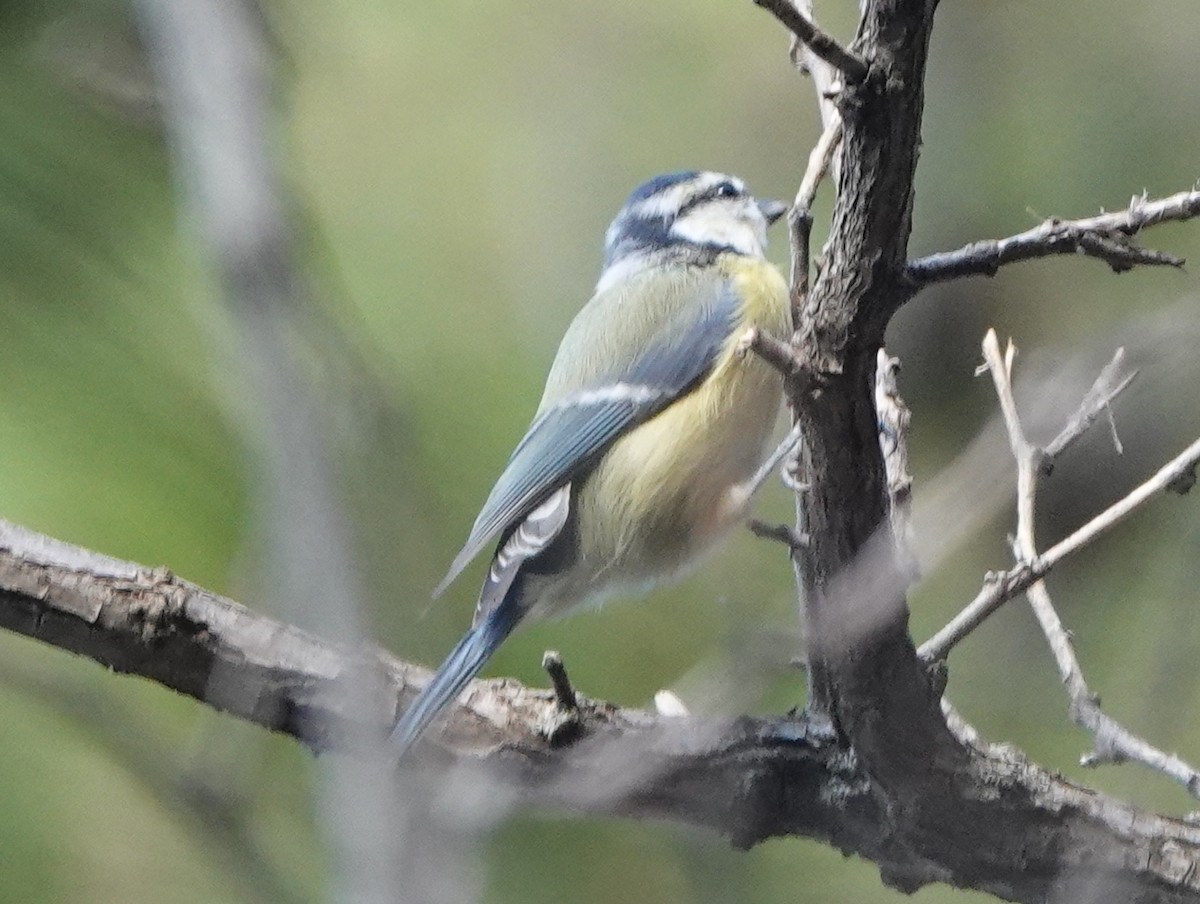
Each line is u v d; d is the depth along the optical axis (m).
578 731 5.47
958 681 6.75
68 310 3.75
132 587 5.14
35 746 4.44
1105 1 8.32
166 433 3.93
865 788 5.59
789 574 6.34
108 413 3.93
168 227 3.69
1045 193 8.22
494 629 6.18
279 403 2.26
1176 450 6.98
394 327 5.56
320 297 2.67
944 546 4.55
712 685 4.20
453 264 6.07
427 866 2.53
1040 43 8.34
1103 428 6.95
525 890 4.84
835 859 5.89
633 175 7.78
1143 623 6.78
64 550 5.20
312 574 2.29
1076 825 5.56
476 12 7.12
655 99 7.95
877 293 4.22
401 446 2.54
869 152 4.04
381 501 2.51
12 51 3.56
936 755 5.35
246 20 2.40
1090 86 8.27
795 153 8.16
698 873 4.76
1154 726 5.25
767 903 5.52
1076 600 6.94
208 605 5.16
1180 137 8.11
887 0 3.83
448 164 6.53
